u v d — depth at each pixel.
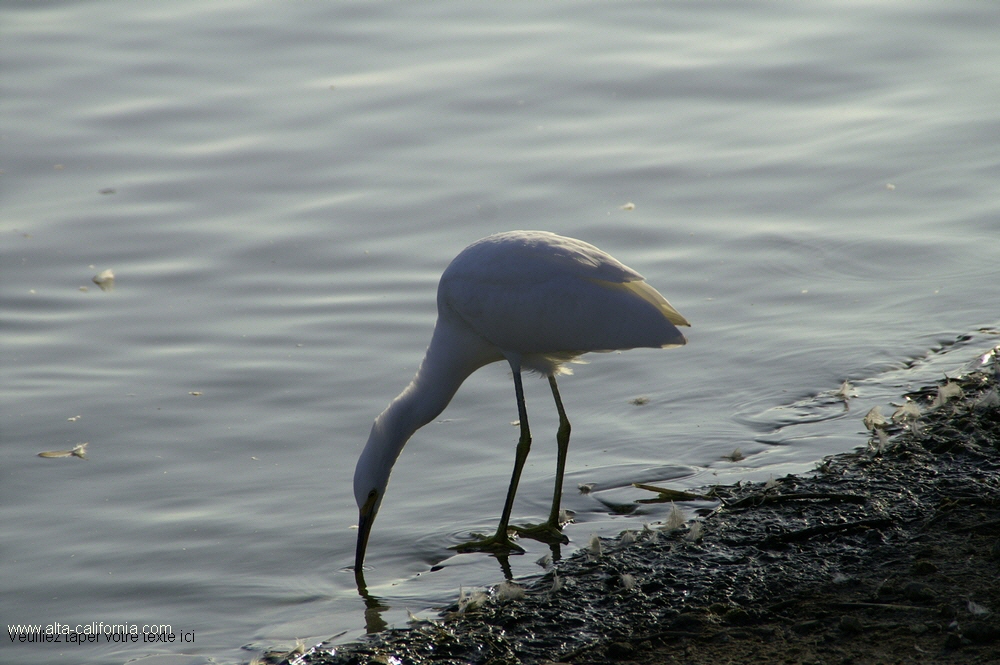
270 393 11.76
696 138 17.55
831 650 6.96
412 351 12.54
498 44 20.78
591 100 18.78
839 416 10.88
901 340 12.27
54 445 10.84
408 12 22.12
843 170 16.33
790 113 18.34
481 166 16.86
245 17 21.91
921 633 7.00
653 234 14.86
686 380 11.90
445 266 14.33
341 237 15.08
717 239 14.70
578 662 7.18
